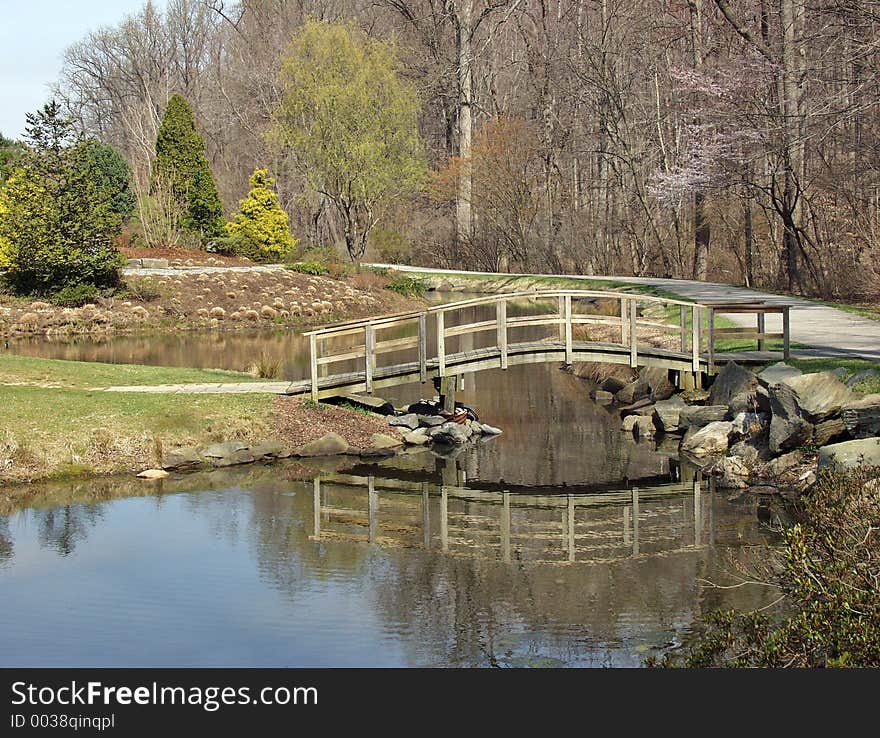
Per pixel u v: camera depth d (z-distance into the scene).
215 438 15.79
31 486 14.05
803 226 31.12
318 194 52.69
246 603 9.75
